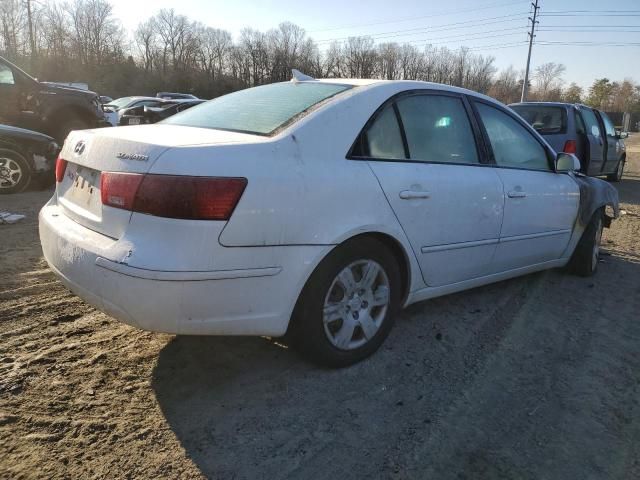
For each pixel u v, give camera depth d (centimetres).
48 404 262
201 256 237
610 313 420
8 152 764
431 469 233
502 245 390
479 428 262
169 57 7862
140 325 244
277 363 312
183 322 243
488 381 306
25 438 237
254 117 301
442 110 358
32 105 1037
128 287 237
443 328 373
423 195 320
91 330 343
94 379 286
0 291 396
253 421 259
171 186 235
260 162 254
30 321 351
